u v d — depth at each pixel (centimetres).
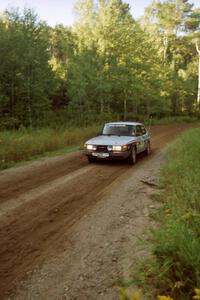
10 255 479
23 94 2738
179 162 978
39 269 438
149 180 959
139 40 3944
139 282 386
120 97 4106
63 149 1664
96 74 3328
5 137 1596
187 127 3709
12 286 398
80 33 4150
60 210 684
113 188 870
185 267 352
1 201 746
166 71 5072
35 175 1036
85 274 422
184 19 5969
